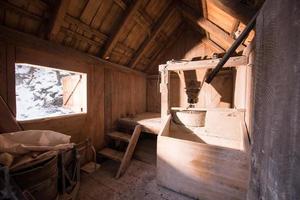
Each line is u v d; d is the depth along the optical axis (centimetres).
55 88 563
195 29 383
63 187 172
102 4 230
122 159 270
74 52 251
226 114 254
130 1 248
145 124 307
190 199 197
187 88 285
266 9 75
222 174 177
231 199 173
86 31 248
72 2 204
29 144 155
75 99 317
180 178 205
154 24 325
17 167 122
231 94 362
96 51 296
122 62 369
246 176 164
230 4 152
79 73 273
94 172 265
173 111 286
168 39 400
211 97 383
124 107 383
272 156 62
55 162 155
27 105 494
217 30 275
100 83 311
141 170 273
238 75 289
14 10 175
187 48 413
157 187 224
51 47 218
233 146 233
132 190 218
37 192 136
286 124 51
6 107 169
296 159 45
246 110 221
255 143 91
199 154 190
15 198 108
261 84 81
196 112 268
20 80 552
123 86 377
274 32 64
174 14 337
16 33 182
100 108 313
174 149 207
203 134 258
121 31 276
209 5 231
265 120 72
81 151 273
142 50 361
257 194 84
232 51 136
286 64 52
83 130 278
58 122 235
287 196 49
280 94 56
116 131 352
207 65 231
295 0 47
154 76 460
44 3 186
